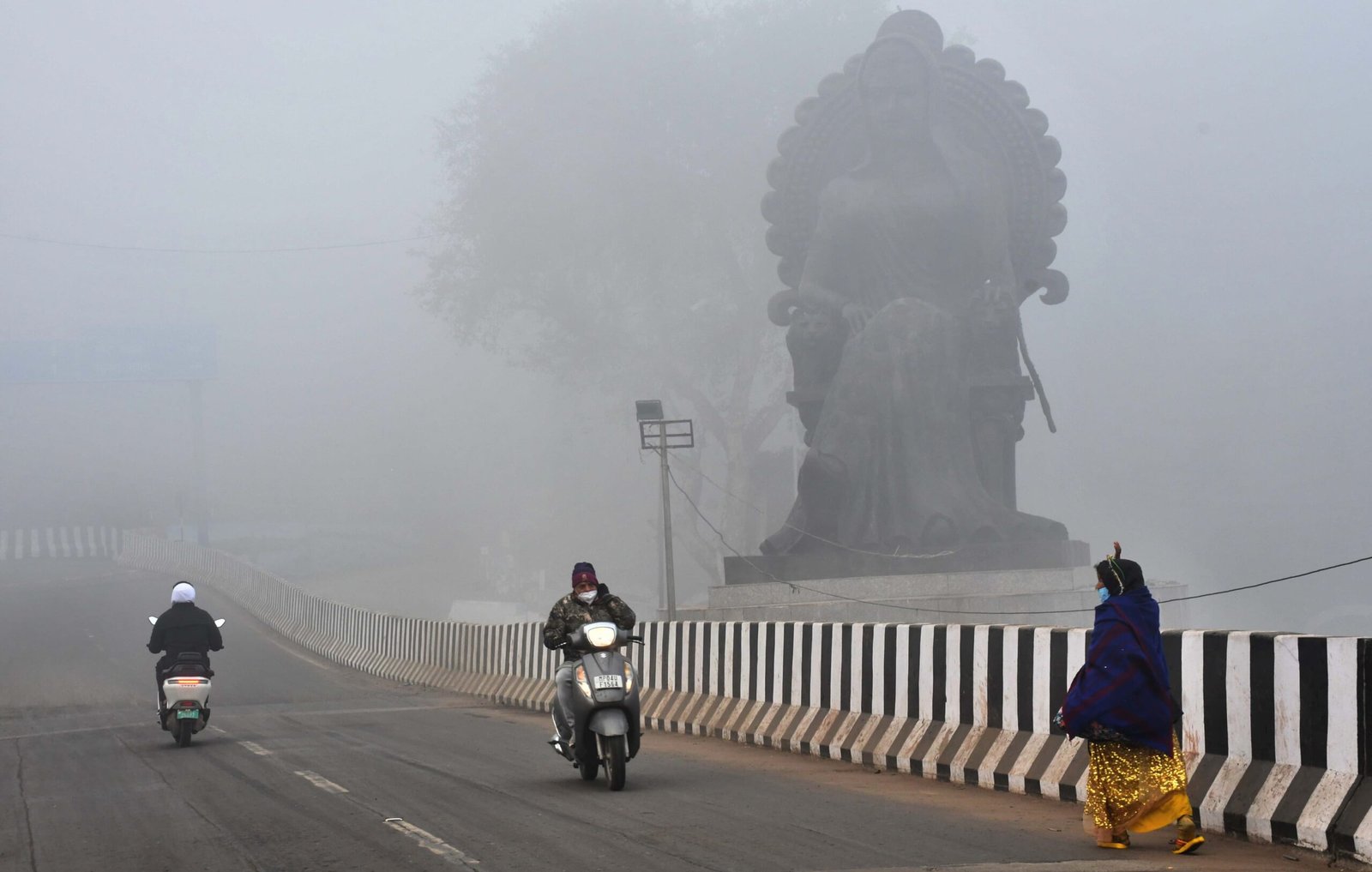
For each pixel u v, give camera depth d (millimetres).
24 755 36656
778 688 36969
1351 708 18594
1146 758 19328
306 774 29484
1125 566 19734
